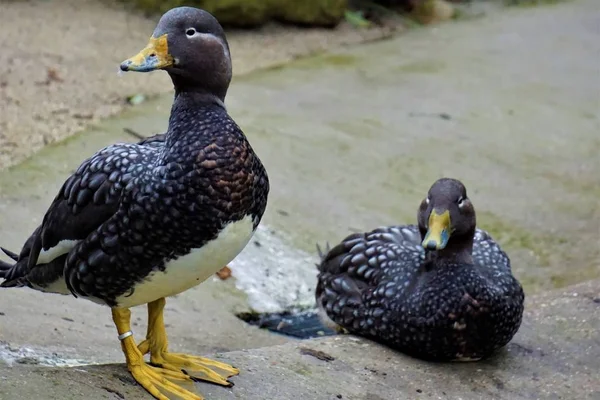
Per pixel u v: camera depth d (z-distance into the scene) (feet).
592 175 36.35
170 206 15.81
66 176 31.83
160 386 17.37
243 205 16.25
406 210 32.81
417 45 52.08
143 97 40.45
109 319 23.86
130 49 46.55
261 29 52.39
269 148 36.29
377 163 36.14
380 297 22.30
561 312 24.20
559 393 20.22
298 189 33.40
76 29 48.52
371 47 51.31
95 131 36.06
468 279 21.17
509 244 31.04
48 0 52.90
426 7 57.98
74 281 16.98
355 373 20.16
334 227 31.24
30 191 30.37
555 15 59.16
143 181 15.99
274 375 19.15
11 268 19.07
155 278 16.42
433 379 20.53
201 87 16.67
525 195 34.50
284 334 25.23
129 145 17.15
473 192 34.58
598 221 32.78
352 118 40.27
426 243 20.79
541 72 48.03
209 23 16.61
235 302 26.50
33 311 22.65
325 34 52.90
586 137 39.86
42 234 17.67
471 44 52.60
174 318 24.14
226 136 16.16
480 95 44.21
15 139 34.58
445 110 41.98
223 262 16.67
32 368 16.89
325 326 25.25
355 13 56.08
